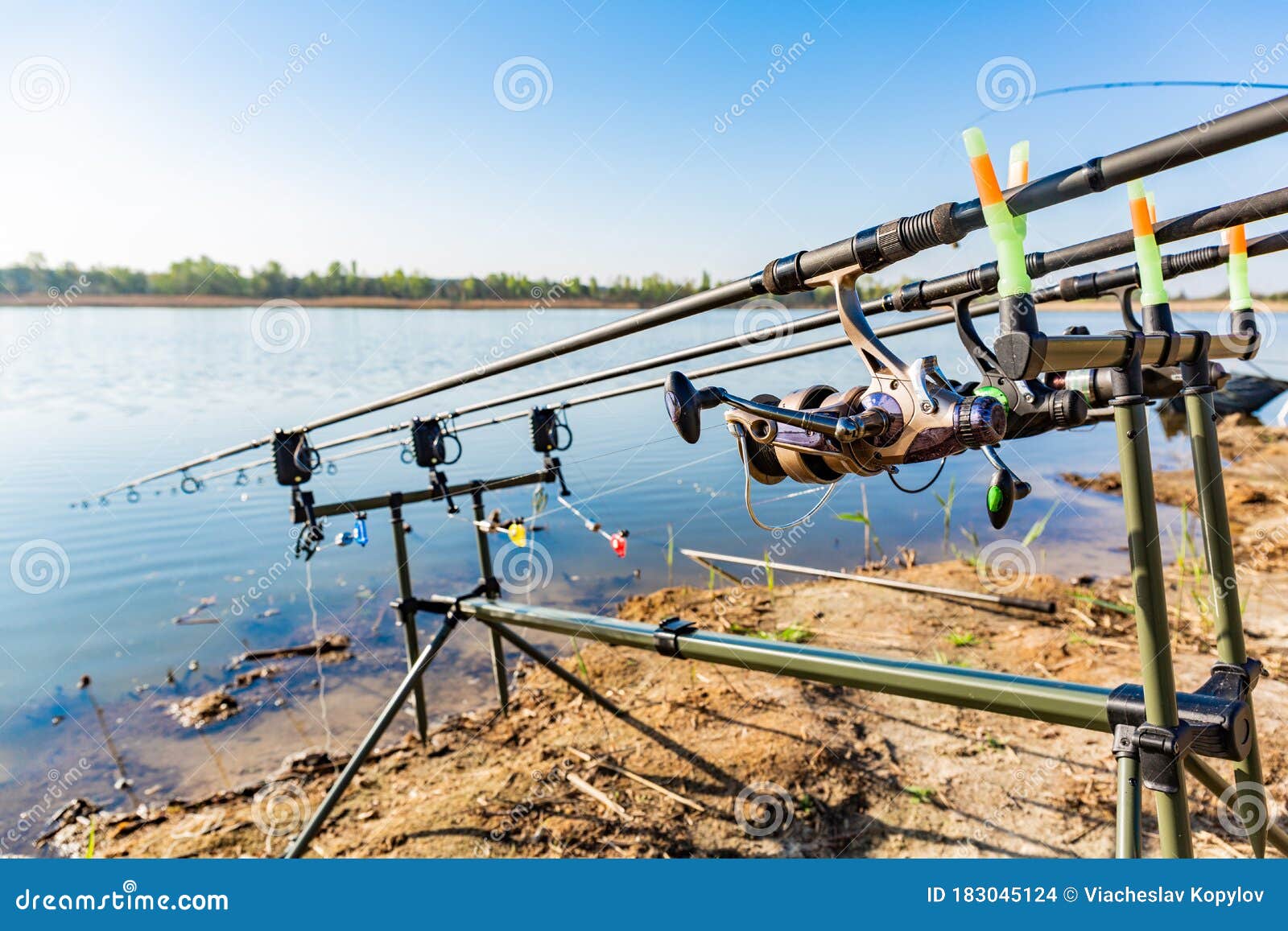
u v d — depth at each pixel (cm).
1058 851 293
